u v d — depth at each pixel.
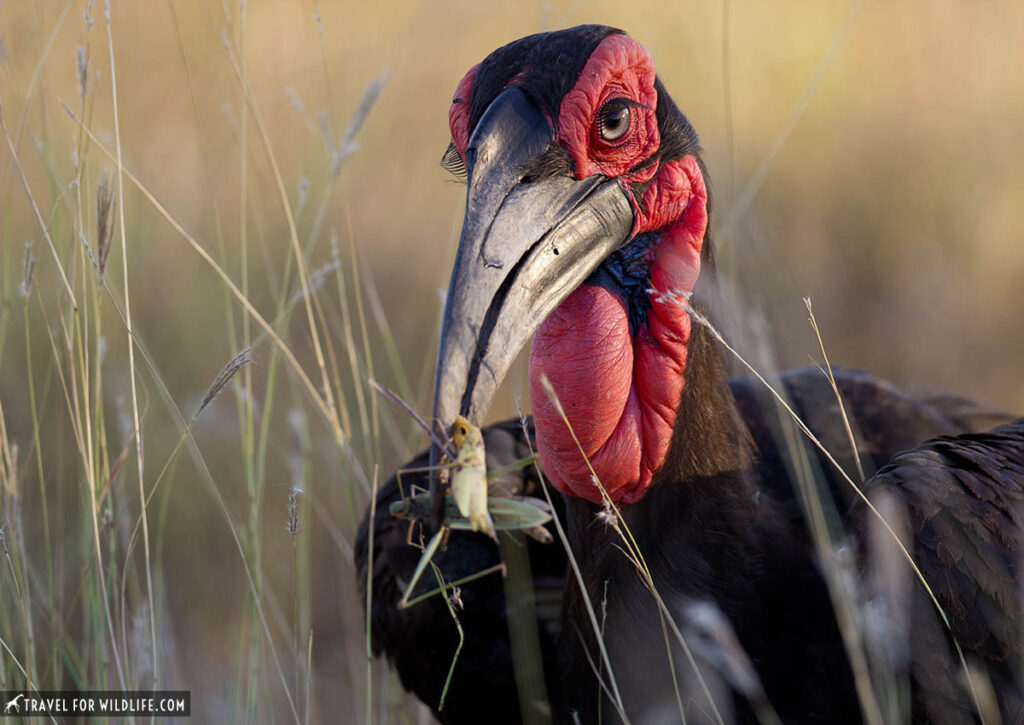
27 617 5.93
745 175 12.77
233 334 7.08
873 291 11.95
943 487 4.96
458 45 14.05
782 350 8.88
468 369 4.45
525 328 4.77
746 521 5.43
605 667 5.53
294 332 10.09
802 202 13.05
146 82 11.68
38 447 6.45
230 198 11.18
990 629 4.81
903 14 16.23
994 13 16.41
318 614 8.87
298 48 12.84
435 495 4.39
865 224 12.77
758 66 14.53
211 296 9.64
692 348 5.37
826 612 5.40
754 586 5.37
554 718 6.03
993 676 4.86
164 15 11.70
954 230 12.66
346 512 8.84
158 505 8.54
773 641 5.36
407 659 6.58
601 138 5.07
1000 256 12.37
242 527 6.64
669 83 13.74
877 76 15.13
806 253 12.27
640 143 5.19
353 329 10.68
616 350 5.32
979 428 7.53
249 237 10.50
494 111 4.94
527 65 5.08
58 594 7.14
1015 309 11.71
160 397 8.99
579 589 5.65
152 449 8.75
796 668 5.37
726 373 5.77
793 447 5.77
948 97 14.90
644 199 5.29
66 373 7.53
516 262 4.77
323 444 8.46
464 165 5.73
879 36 15.79
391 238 12.35
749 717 5.34
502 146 4.88
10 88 8.78
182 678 7.52
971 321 11.56
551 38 5.16
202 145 8.77
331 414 6.09
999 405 10.64
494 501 4.57
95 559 6.00
